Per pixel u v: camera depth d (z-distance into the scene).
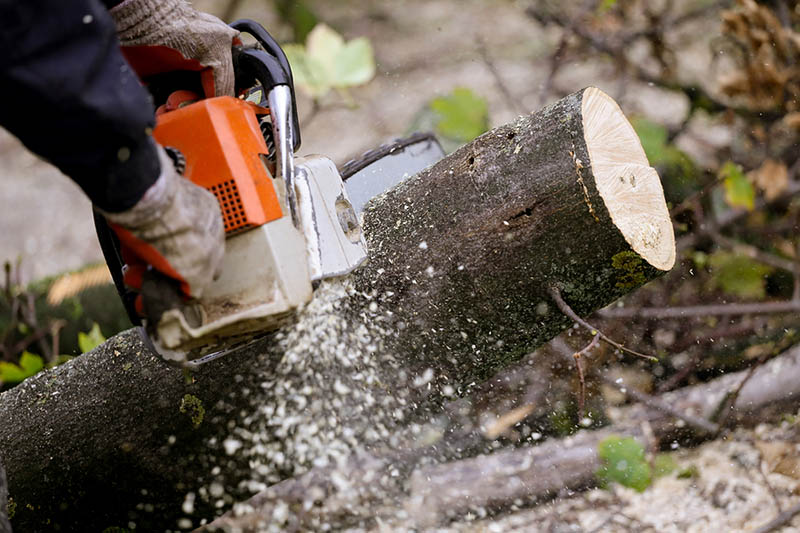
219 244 2.86
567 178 3.55
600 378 5.17
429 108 7.14
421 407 4.05
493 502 4.62
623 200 3.59
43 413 4.16
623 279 3.70
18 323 6.17
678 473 4.66
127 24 3.20
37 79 2.34
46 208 9.98
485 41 10.84
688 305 5.79
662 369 5.45
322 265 3.28
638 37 6.99
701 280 5.87
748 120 6.36
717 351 5.50
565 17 7.35
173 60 3.32
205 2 12.06
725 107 6.58
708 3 8.77
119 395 4.06
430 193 3.89
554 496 4.65
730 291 5.71
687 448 4.86
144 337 3.34
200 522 4.26
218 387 3.92
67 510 4.22
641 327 5.58
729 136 7.40
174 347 2.90
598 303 3.82
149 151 2.63
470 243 3.74
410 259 3.85
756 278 5.67
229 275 3.00
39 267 9.05
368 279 3.88
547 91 7.12
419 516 4.59
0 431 4.19
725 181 5.57
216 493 4.14
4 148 11.13
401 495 4.64
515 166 3.67
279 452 4.02
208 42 3.31
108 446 4.08
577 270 3.66
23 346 5.95
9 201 10.12
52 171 10.63
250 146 3.11
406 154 4.74
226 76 3.39
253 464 4.04
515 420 5.00
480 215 3.73
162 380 4.00
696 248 6.04
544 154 3.61
